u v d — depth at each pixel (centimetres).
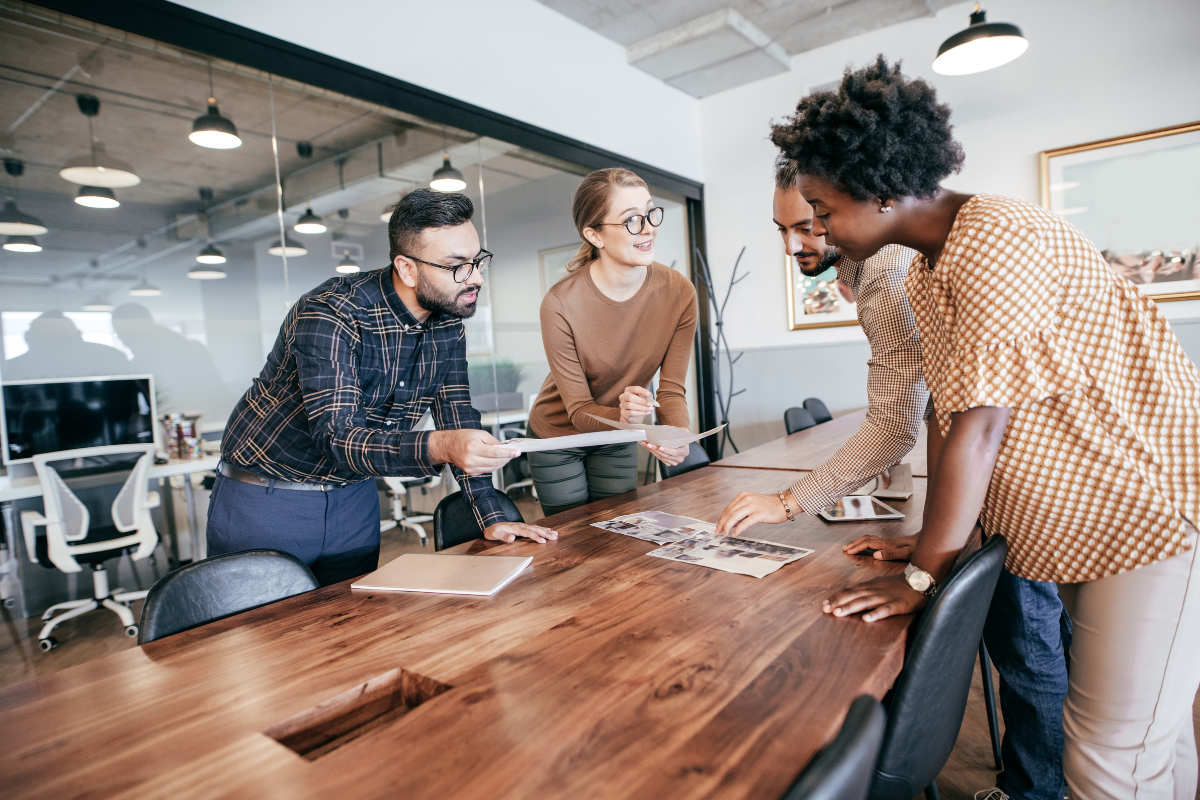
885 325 128
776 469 214
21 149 209
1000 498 97
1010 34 287
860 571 111
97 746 67
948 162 90
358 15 288
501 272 369
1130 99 368
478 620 97
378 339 147
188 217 247
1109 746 94
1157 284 364
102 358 232
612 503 177
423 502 359
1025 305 81
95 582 262
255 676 82
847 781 45
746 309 523
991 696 163
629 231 173
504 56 362
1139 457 84
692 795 54
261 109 264
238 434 156
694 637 87
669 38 430
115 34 221
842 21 428
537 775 58
